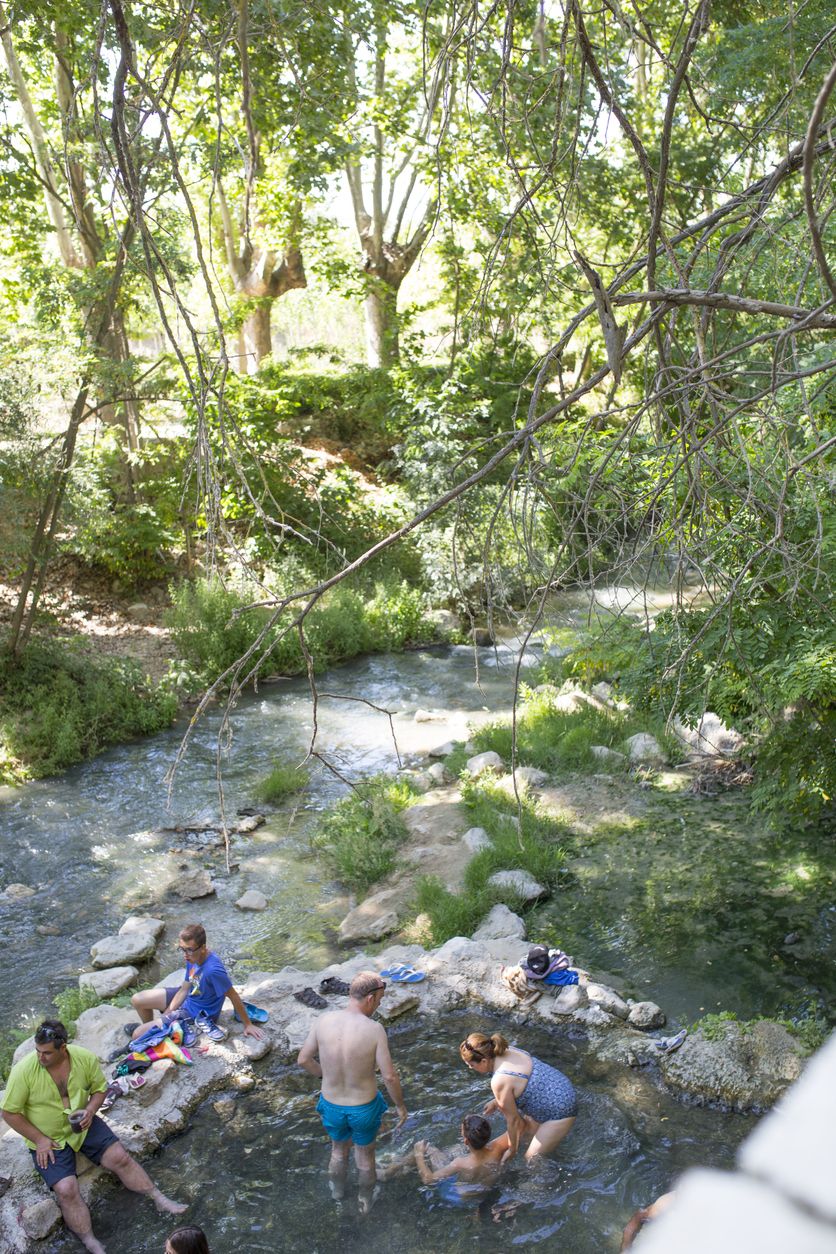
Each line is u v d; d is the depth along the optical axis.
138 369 13.43
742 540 4.83
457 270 5.35
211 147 5.32
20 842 12.12
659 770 12.92
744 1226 0.38
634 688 8.23
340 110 6.14
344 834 11.74
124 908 10.66
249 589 17.45
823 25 6.58
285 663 17.92
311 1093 7.33
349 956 9.55
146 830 12.45
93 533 17.61
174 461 19.31
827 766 8.27
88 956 9.77
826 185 2.99
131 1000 8.66
